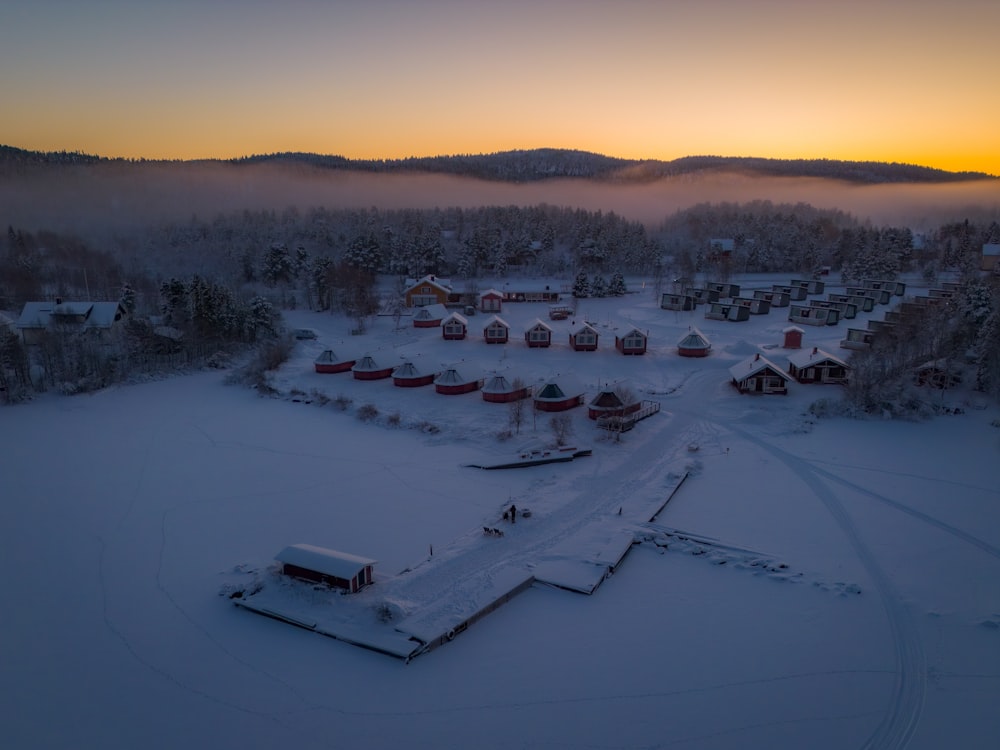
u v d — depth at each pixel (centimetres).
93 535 3838
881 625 2870
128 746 2311
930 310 7844
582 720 2377
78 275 13050
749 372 6256
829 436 5269
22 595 3241
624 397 5700
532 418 5734
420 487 4459
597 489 4378
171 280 8994
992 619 2836
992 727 2264
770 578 3278
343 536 3788
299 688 2572
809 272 14788
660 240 18050
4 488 4488
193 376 7744
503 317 10388
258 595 3150
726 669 2630
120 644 2859
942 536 3659
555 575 3319
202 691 2567
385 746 2280
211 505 4222
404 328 9694
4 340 6750
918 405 5597
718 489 4384
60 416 6128
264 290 12950
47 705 2509
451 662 2709
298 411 6244
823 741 2247
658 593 3192
